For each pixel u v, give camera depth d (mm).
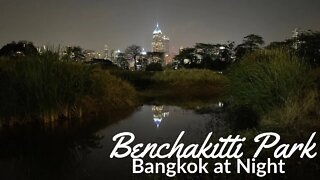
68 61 20500
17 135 15102
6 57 21891
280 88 14508
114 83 25562
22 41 29078
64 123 17719
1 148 13094
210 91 39125
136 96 28812
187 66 75188
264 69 15781
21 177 10023
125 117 19891
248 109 15789
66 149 12844
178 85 42594
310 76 15133
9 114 16859
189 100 30266
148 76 46219
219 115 18844
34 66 18203
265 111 14391
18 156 12055
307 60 19375
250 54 20422
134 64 93750
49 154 12258
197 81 43781
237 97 17609
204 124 16547
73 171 10359
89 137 14711
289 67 14898
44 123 17547
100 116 20047
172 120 18594
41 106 17594
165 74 46219
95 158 11586
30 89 17516
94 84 22031
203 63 73688
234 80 18375
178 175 9211
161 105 26422
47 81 18094
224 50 79500
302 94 14000
